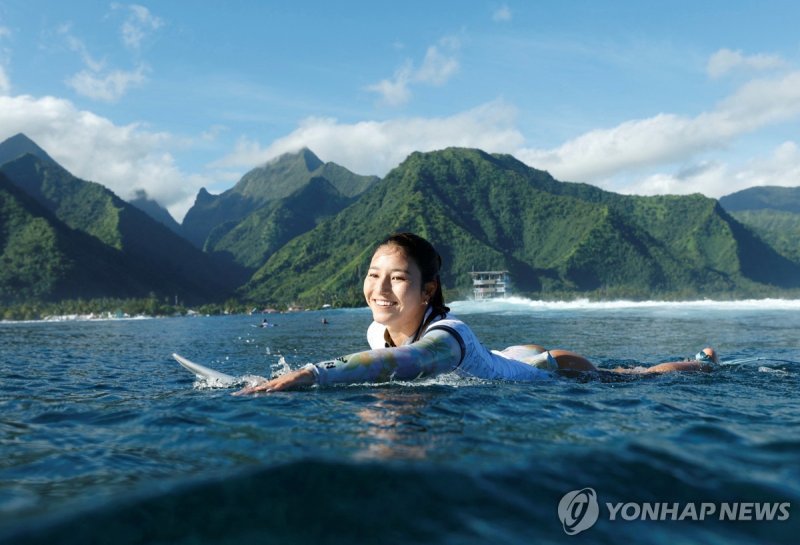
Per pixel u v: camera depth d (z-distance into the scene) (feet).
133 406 10.27
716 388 13.19
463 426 7.93
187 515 4.50
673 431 7.84
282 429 7.77
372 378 11.62
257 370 23.86
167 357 33.30
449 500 4.94
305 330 104.47
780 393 12.33
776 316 130.72
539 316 154.81
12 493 5.11
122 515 4.46
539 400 10.44
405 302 12.62
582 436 7.38
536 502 4.99
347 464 5.71
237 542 4.04
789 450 6.76
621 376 15.49
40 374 20.30
